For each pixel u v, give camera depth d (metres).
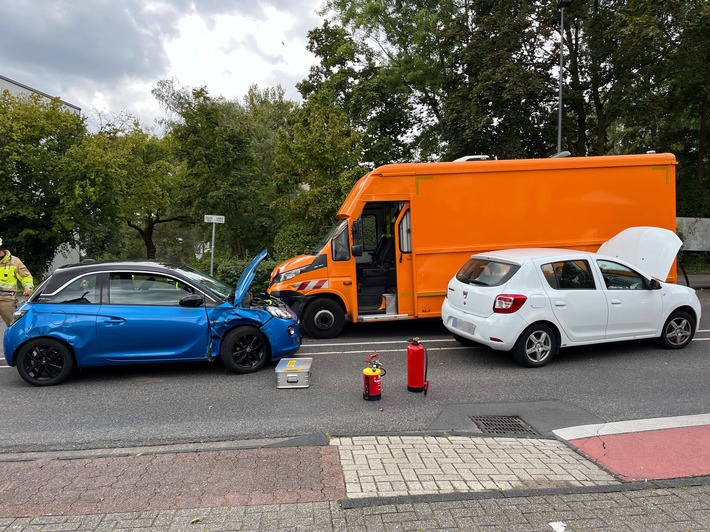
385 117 22.17
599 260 6.94
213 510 3.13
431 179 8.50
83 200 21.03
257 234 19.77
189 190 20.72
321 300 8.62
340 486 3.42
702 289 14.88
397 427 4.64
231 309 6.36
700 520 3.01
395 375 6.38
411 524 2.96
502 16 18.31
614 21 17.50
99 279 6.18
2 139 19.92
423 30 20.20
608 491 3.36
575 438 4.31
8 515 3.09
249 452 4.00
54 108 21.14
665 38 17.09
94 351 6.00
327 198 14.83
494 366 6.71
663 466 3.75
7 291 8.23
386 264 8.96
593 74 19.56
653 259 7.74
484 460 3.85
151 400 5.47
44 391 5.83
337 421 4.79
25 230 20.73
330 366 6.84
